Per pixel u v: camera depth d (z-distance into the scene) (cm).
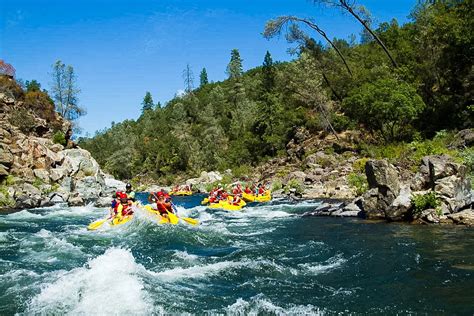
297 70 5234
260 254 1202
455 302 746
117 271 920
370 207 1786
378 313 719
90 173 3788
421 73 4034
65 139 4319
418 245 1202
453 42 3612
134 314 720
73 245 1377
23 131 3972
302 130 5353
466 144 2862
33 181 3092
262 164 5756
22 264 1103
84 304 758
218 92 10806
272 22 4644
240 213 2295
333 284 892
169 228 1619
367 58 5478
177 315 721
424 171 1744
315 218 1941
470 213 1533
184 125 9688
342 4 4447
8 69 4594
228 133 8819
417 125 3881
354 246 1248
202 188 4956
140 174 8938
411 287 841
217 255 1200
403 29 5906
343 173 3353
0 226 1911
